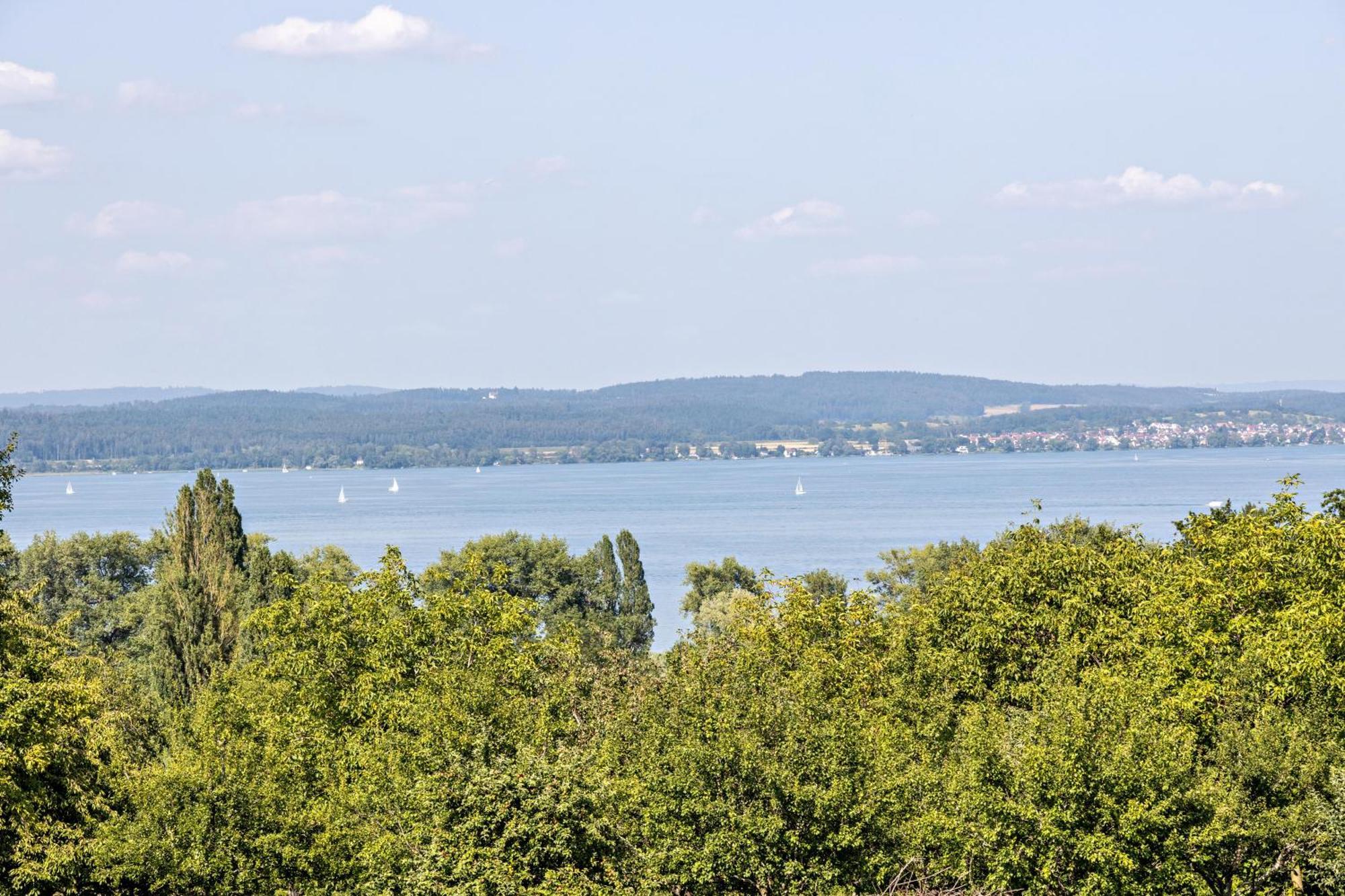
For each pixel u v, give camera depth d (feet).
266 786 160.45
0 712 151.94
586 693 209.15
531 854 133.08
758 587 230.48
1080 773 138.72
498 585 219.61
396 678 191.62
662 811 142.82
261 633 320.29
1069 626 194.29
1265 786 147.43
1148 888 137.18
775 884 141.49
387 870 142.61
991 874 146.00
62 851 155.22
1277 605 179.93
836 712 155.22
